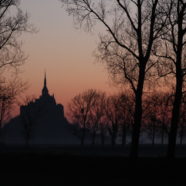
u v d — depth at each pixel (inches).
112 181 3595.0
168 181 3631.9
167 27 4372.5
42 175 3880.4
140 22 4441.4
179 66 4367.6
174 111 4416.8
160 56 4576.8
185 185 3459.6
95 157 4936.0
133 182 3558.1
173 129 4424.2
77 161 4530.0
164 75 4670.3
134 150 4552.2
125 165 4242.1
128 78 4704.7
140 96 4542.3
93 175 3873.0
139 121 4559.5
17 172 4042.8
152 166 4138.8
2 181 3548.2
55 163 4424.2
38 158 4749.0
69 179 3671.3
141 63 4488.2
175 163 4207.7
